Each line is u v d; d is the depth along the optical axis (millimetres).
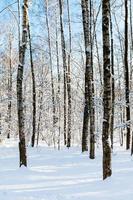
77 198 9641
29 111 37656
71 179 12258
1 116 43875
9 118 43500
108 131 11664
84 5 19828
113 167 14266
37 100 39594
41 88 36875
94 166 15375
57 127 31547
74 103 37875
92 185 10875
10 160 18766
